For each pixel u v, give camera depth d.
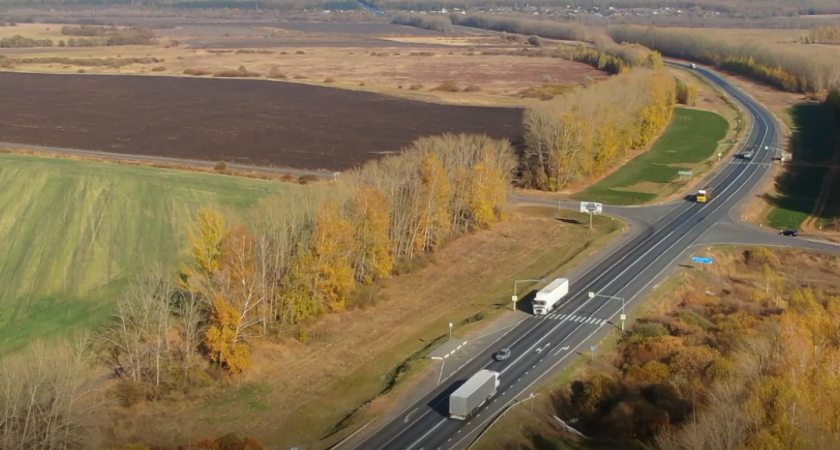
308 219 139.62
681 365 112.06
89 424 97.12
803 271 156.12
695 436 83.81
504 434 98.88
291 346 128.00
